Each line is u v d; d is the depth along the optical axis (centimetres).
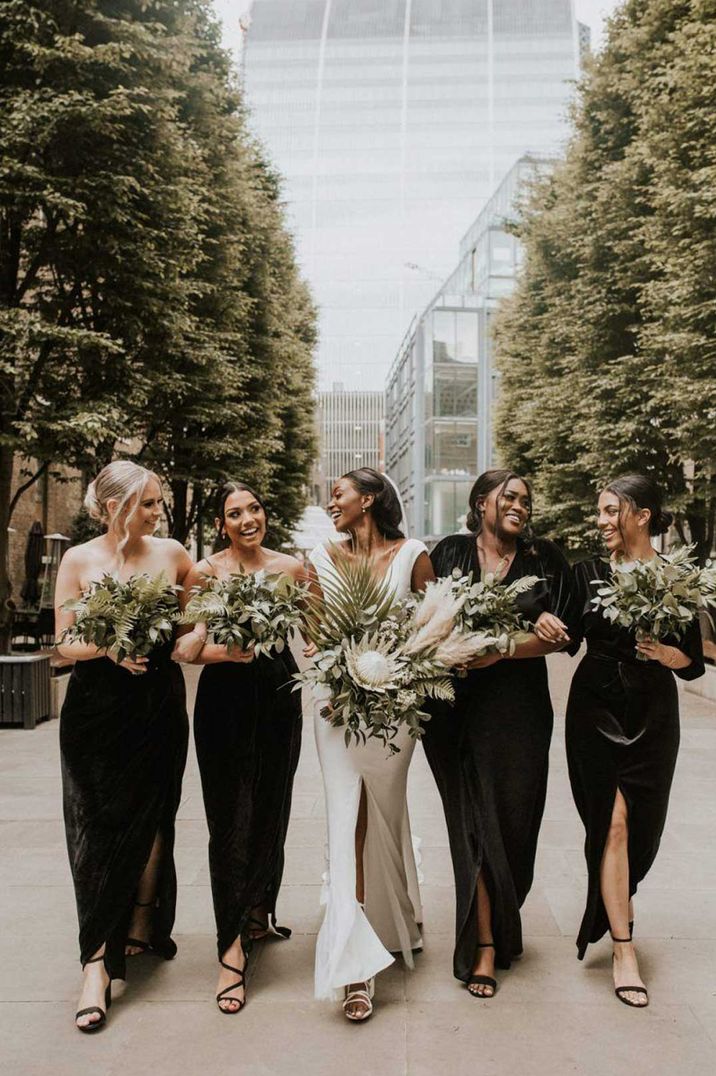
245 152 1717
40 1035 283
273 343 1969
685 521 1581
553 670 1423
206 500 1983
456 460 5647
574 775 331
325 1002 304
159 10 1123
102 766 303
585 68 1695
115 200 1034
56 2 987
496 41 14812
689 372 1146
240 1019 292
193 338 1420
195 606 289
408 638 292
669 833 516
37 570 2134
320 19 15012
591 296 1612
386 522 335
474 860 315
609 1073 259
